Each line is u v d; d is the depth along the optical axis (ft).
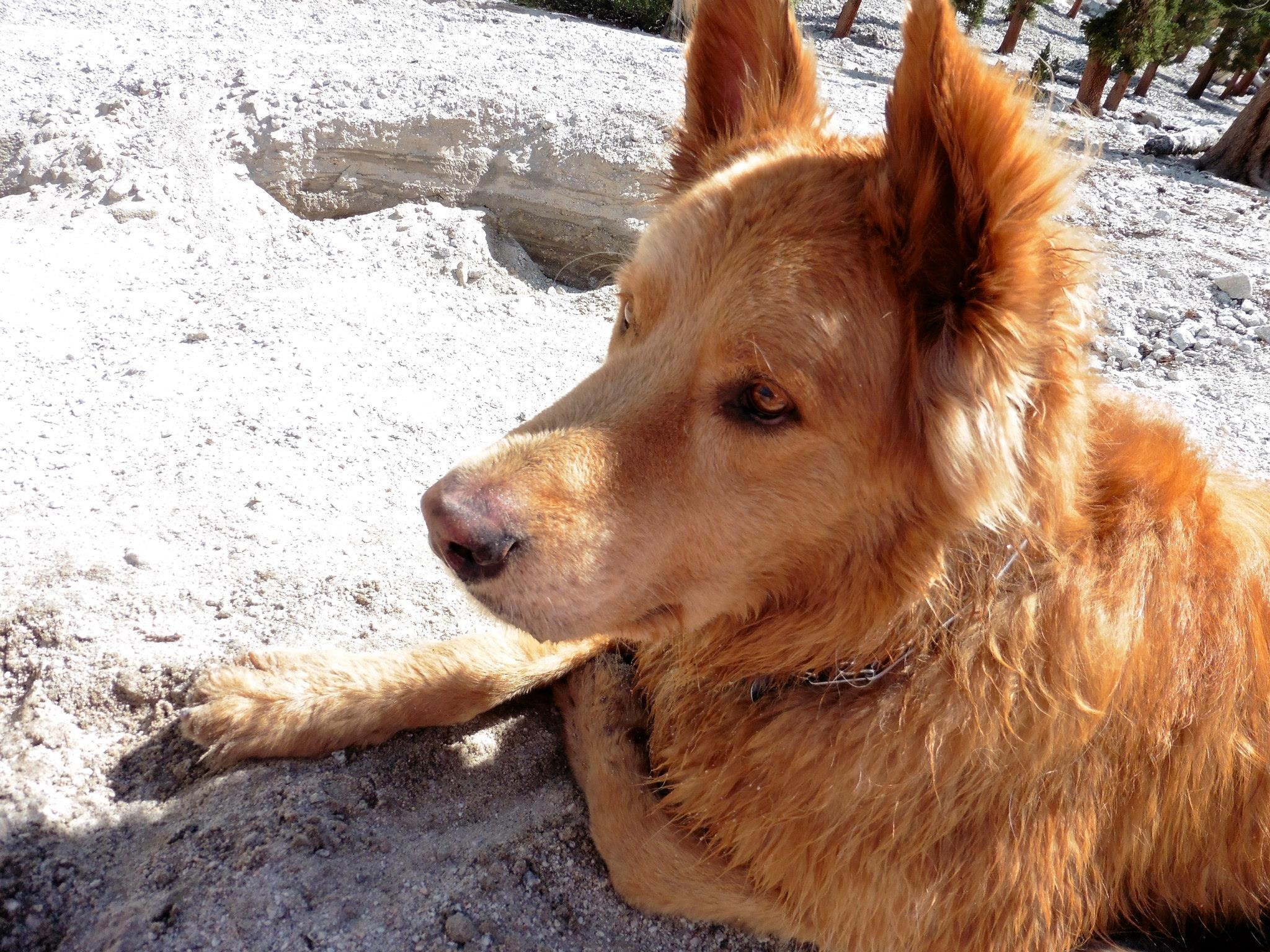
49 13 6.35
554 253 4.12
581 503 1.36
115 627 1.90
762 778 1.53
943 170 1.24
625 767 1.70
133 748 1.75
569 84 5.11
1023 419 1.33
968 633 1.43
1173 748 1.49
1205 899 1.59
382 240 3.90
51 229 3.65
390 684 1.77
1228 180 7.22
